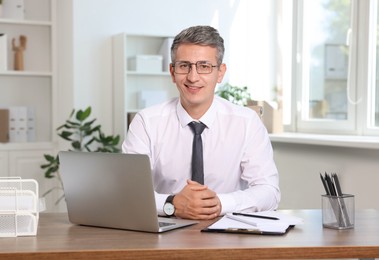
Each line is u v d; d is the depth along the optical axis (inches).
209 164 114.3
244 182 119.5
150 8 226.8
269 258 75.0
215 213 95.1
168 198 96.1
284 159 195.0
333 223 86.8
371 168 159.9
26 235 82.1
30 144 225.3
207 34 101.8
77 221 90.3
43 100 236.1
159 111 115.6
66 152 89.0
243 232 83.1
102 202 87.0
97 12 220.2
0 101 230.2
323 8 203.2
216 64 103.5
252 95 235.8
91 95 220.7
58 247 75.2
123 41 215.2
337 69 197.0
